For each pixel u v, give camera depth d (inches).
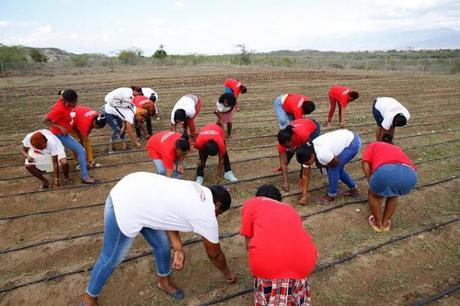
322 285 169.2
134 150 331.0
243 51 1365.7
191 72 959.0
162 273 161.9
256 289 134.9
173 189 134.9
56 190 257.9
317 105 533.0
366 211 229.3
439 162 305.7
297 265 123.7
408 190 188.4
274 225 127.0
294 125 236.1
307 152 212.7
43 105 550.9
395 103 279.4
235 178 269.4
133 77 855.1
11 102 573.9
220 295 163.9
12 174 290.7
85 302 147.9
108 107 312.3
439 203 244.1
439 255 192.2
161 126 416.2
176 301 163.3
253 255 126.6
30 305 163.9
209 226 134.3
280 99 300.7
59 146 248.8
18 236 216.5
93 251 200.1
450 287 168.1
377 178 185.8
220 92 644.7
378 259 185.8
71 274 177.9
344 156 216.7
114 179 279.9
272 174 285.6
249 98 594.2
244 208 140.3
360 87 692.7
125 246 138.4
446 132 387.2
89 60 1384.1
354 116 459.2
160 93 637.9
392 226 217.0
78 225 225.9
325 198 239.1
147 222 133.6
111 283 173.9
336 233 211.6
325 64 1294.3
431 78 824.3
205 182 270.2
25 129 418.6
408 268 183.5
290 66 1216.8
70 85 737.0
